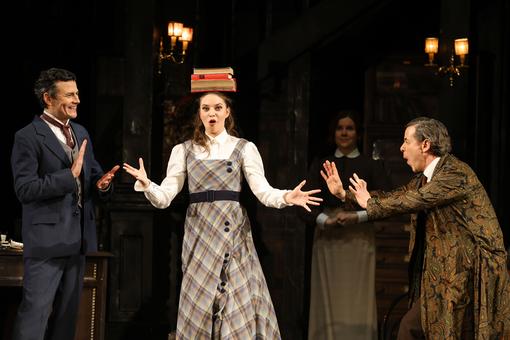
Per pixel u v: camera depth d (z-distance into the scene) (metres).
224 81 12.51
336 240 15.45
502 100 20.97
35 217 12.46
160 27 20.30
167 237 18.36
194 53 21.00
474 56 20.59
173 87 20.84
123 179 17.84
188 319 11.90
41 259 12.40
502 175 20.89
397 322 18.30
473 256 11.66
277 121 22.31
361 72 22.78
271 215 21.88
